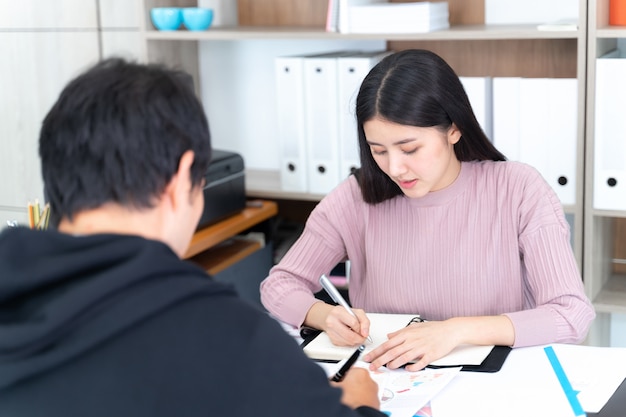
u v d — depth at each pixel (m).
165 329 0.86
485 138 1.83
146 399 0.84
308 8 3.04
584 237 2.48
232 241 2.97
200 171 1.00
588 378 1.51
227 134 3.28
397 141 1.71
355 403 1.21
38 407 0.84
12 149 3.13
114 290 0.84
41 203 3.12
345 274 2.80
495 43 2.82
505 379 1.53
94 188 0.93
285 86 2.79
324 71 2.71
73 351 0.82
